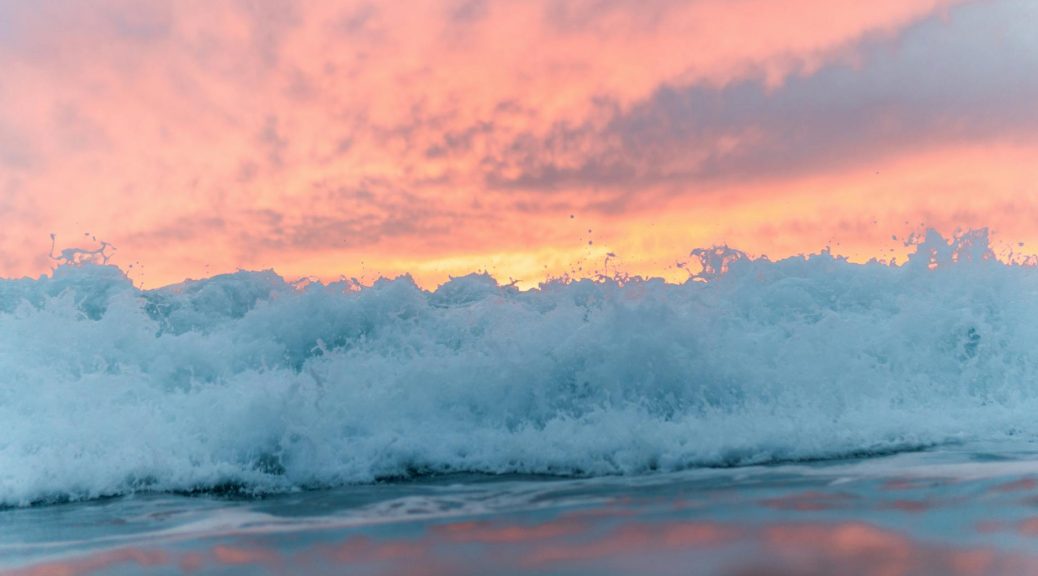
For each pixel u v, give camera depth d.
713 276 10.13
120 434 6.46
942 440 6.81
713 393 7.56
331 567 3.79
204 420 6.71
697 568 3.51
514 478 6.01
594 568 3.56
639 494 5.17
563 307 8.91
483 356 7.79
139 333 8.15
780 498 4.85
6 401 6.94
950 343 8.75
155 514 5.16
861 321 8.99
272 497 5.63
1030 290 9.40
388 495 5.55
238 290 10.02
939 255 9.91
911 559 3.54
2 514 5.25
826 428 6.95
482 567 3.66
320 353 8.73
